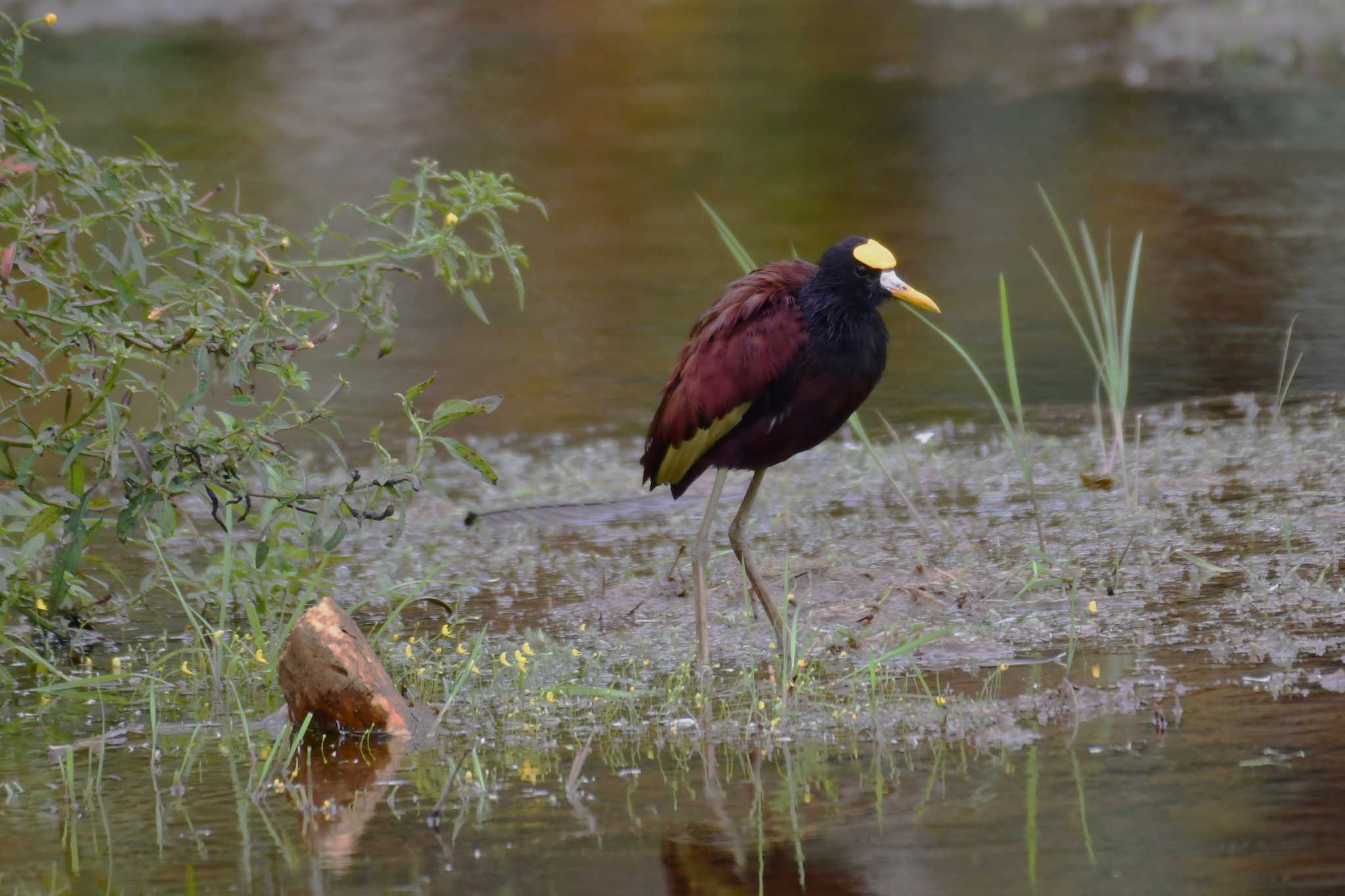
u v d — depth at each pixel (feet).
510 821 25.22
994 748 27.07
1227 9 151.23
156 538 36.99
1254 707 28.09
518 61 152.46
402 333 70.49
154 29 167.94
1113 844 22.97
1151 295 70.44
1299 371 57.82
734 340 33.22
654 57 152.35
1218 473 45.80
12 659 35.81
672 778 26.73
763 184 99.55
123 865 24.13
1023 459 38.78
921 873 22.43
